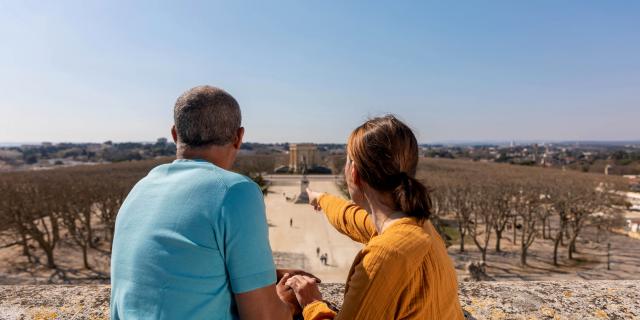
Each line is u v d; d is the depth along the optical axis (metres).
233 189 1.94
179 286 1.81
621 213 38.91
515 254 35.94
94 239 40.22
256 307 1.89
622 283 3.88
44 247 31.03
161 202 1.97
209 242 1.85
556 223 52.69
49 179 50.44
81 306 3.45
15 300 3.55
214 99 2.18
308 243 36.25
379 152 1.87
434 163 99.38
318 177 98.94
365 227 2.52
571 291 3.69
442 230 41.16
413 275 1.68
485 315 3.25
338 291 3.62
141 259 1.89
